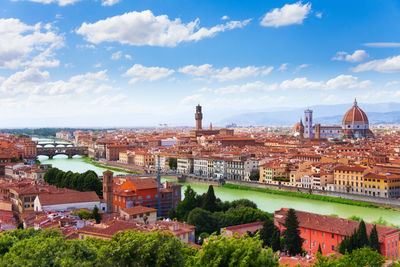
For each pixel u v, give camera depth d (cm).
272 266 9775
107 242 12800
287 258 13362
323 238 17625
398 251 17238
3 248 13262
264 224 18012
